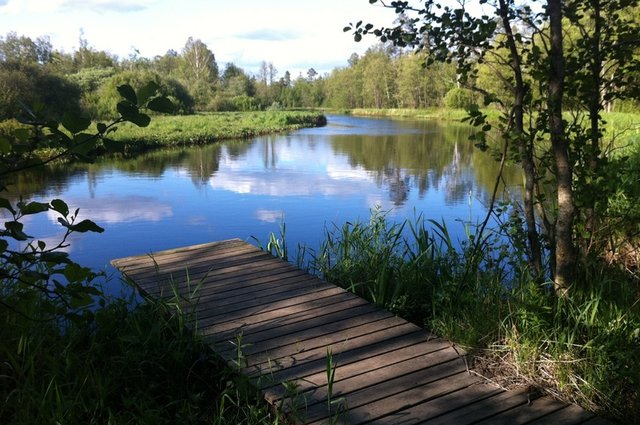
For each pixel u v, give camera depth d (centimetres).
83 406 225
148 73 3303
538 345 254
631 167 483
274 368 247
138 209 781
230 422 219
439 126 2988
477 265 353
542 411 212
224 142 1972
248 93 5862
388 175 1120
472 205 793
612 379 231
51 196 886
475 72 307
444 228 403
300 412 212
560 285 275
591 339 258
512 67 288
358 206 796
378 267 392
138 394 241
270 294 347
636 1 284
